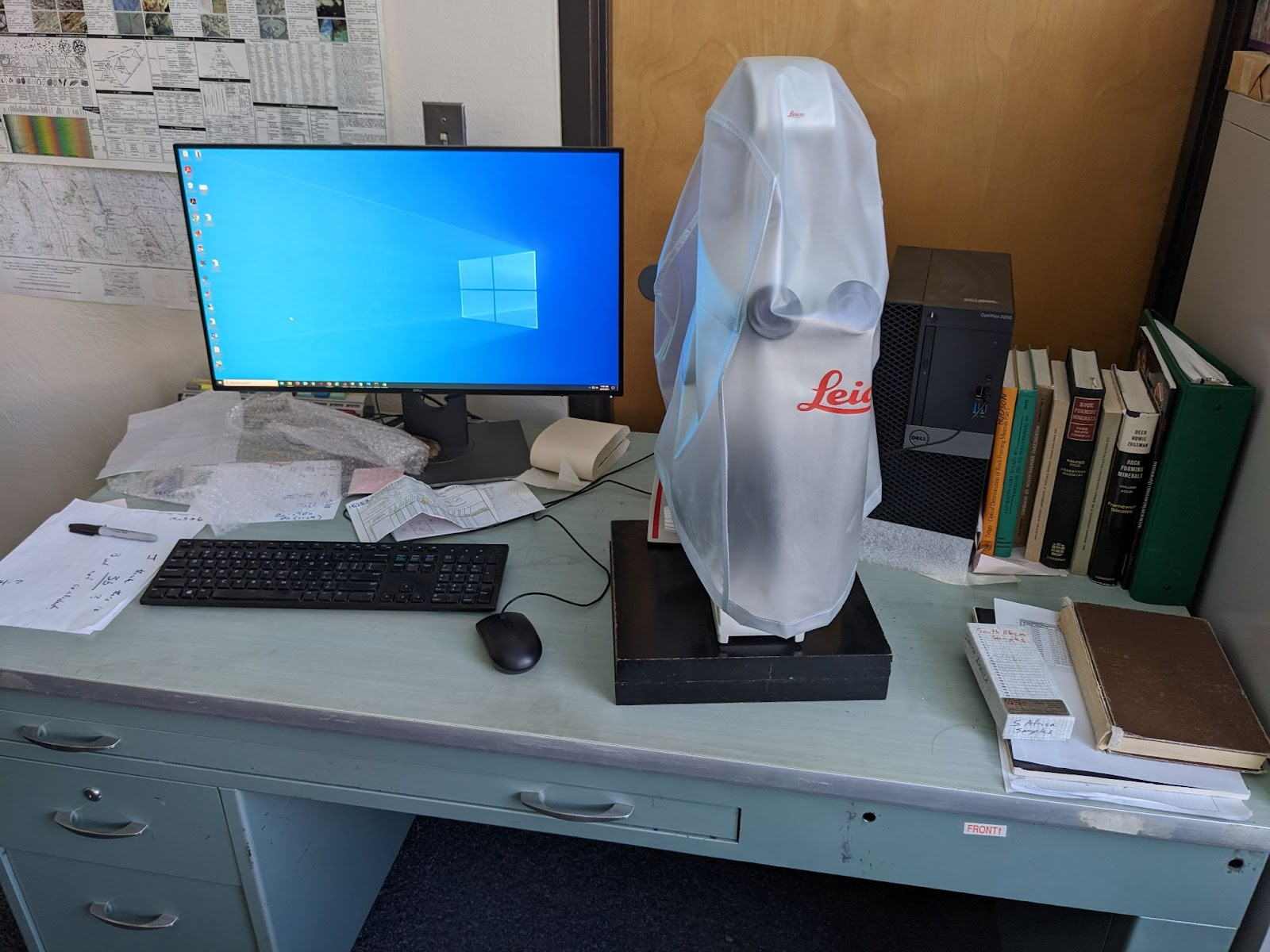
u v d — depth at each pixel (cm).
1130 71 138
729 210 93
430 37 153
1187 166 140
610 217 139
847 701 110
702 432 97
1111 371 134
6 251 180
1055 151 145
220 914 132
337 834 148
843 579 104
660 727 106
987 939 162
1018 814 99
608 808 111
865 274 93
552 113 156
